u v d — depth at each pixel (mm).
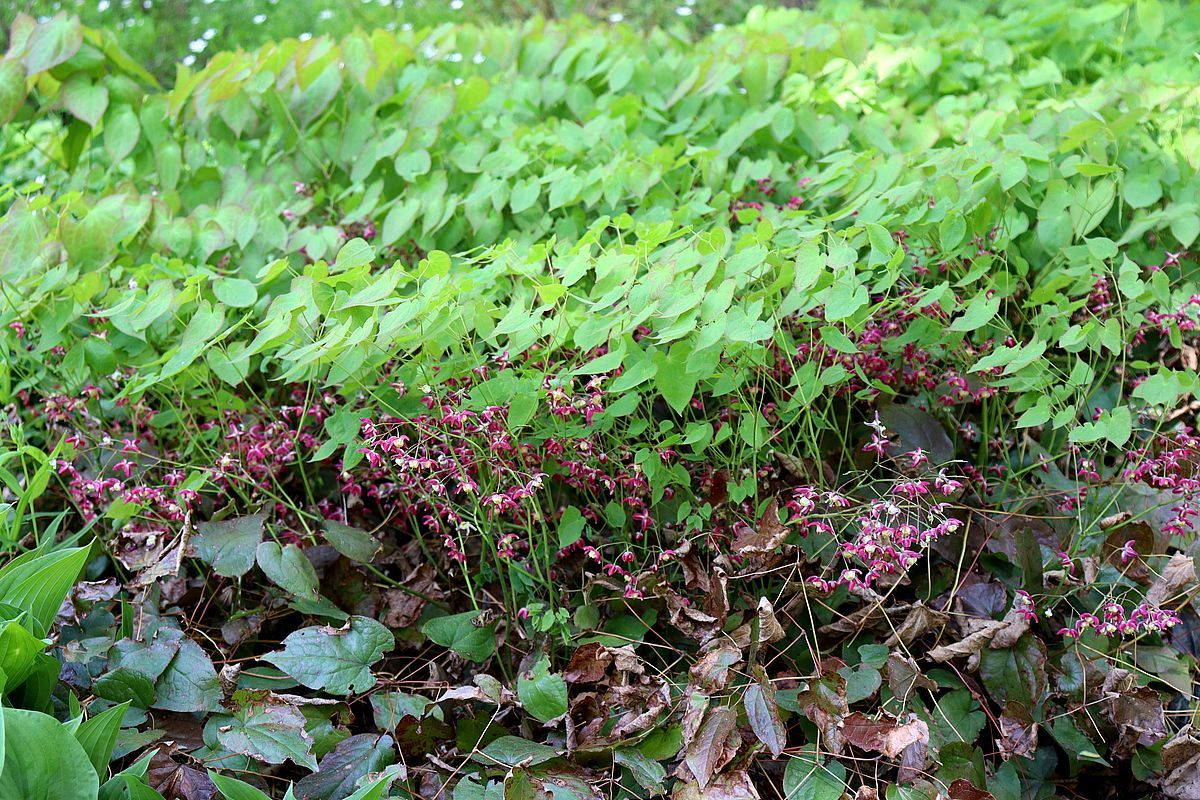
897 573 1542
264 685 1520
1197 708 1469
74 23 1821
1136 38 2252
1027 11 2383
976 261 1604
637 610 1553
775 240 1617
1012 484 1626
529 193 1744
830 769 1444
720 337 1441
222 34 3527
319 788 1433
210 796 1422
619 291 1467
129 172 2057
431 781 1453
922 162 1704
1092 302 1647
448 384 1531
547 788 1426
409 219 1737
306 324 1508
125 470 1568
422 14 3572
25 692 1423
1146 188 1713
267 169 1872
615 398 1545
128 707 1467
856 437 1624
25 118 1896
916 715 1442
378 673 1528
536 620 1517
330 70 1855
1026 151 1642
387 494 1586
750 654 1479
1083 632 1516
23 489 1657
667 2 3551
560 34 2053
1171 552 1576
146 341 1649
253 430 1594
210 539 1528
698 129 1935
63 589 1444
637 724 1460
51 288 1619
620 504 1548
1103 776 1494
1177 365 1699
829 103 1935
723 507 1556
